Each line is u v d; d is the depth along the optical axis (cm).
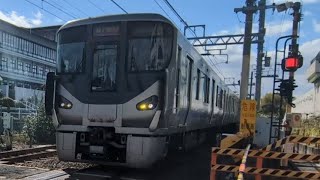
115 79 927
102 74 940
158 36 927
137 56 926
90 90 942
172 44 927
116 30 946
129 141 900
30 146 1623
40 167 1078
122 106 909
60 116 966
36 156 1305
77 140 953
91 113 930
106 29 953
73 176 950
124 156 918
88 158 951
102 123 920
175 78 958
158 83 902
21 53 5691
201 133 1596
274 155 755
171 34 930
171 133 998
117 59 934
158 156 917
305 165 1081
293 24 1598
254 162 824
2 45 5300
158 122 894
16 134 1967
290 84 1012
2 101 2373
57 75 984
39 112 1911
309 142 763
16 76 5638
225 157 841
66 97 962
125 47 934
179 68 1012
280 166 870
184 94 1093
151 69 914
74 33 985
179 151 1270
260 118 1149
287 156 746
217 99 1834
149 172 1048
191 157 1393
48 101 994
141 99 902
